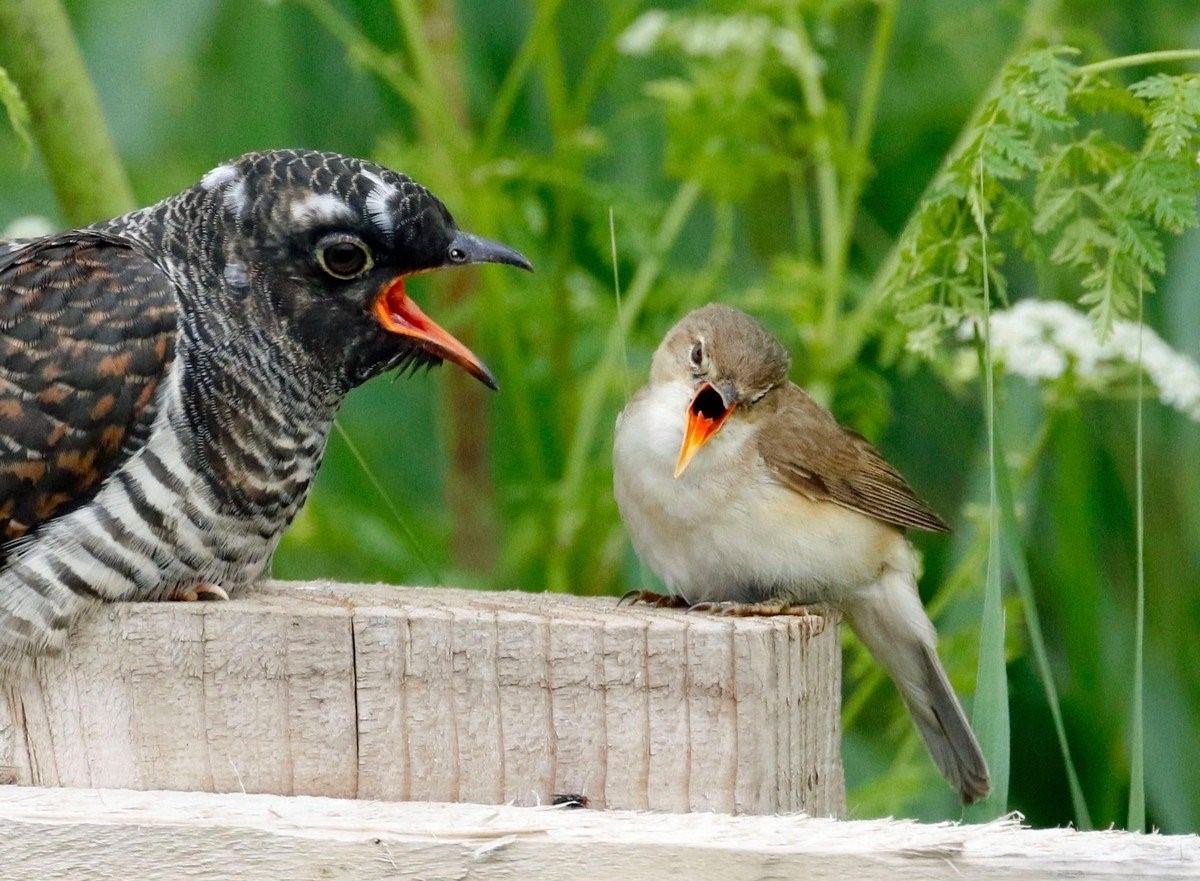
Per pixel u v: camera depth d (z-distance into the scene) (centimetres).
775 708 736
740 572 981
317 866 667
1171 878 650
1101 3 1355
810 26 1476
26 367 819
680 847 657
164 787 741
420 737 730
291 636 732
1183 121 873
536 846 663
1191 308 1262
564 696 726
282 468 869
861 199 1468
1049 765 1286
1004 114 915
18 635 753
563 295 1337
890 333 1188
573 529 1300
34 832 670
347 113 1455
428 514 1433
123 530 812
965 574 1108
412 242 866
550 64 1326
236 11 1416
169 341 839
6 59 1034
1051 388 1161
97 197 1058
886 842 659
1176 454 1306
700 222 1453
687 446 948
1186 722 1264
